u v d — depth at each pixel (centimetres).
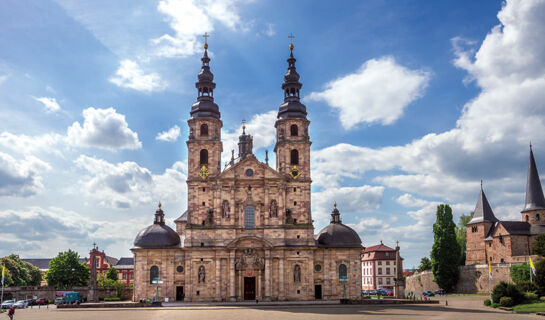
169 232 10506
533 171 13625
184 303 9456
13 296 11731
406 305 8300
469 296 11162
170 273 10138
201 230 10181
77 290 11919
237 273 10000
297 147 10725
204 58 11369
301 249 10106
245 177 10381
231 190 10288
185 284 10000
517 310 6919
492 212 14438
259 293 9906
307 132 10869
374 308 7725
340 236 10394
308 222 10300
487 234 14125
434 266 13388
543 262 8550
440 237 13350
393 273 18825
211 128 10756
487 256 13900
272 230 10144
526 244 12988
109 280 14138
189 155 10625
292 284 10031
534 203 13375
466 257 14725
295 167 10606
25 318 6544
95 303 9275
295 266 10100
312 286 10038
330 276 10238
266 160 10638
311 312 7044
